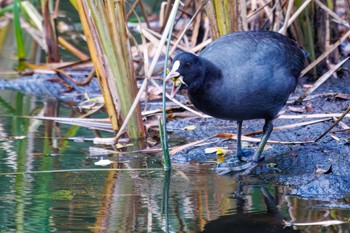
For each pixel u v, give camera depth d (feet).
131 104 36.81
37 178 30.40
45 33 51.52
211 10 37.09
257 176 31.01
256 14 43.55
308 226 24.38
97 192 28.45
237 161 32.94
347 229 23.93
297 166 31.96
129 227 24.31
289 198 27.73
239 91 30.40
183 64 29.30
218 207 26.58
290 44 33.42
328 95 40.68
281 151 33.71
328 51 41.16
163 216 25.52
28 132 38.55
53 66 51.29
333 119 37.14
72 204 26.89
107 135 37.99
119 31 35.53
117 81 36.42
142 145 36.01
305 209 26.27
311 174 30.58
